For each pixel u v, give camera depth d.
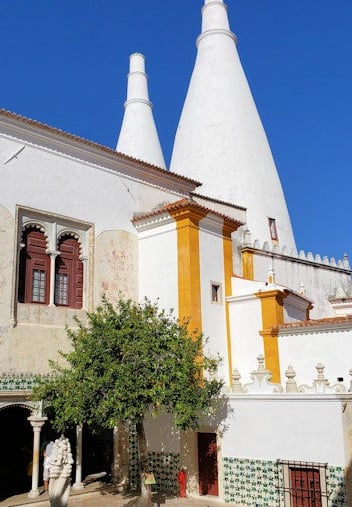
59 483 13.82
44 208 18.97
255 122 36.12
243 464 16.17
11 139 18.44
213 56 37.41
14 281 17.56
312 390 15.62
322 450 14.74
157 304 20.50
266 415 15.96
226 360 20.62
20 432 20.88
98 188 20.97
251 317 20.73
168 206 20.62
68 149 20.12
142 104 42.44
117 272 20.80
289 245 33.94
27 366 17.31
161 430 18.44
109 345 14.73
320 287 32.19
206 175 34.19
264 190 33.88
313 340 19.03
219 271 21.27
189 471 17.36
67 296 19.55
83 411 14.18
